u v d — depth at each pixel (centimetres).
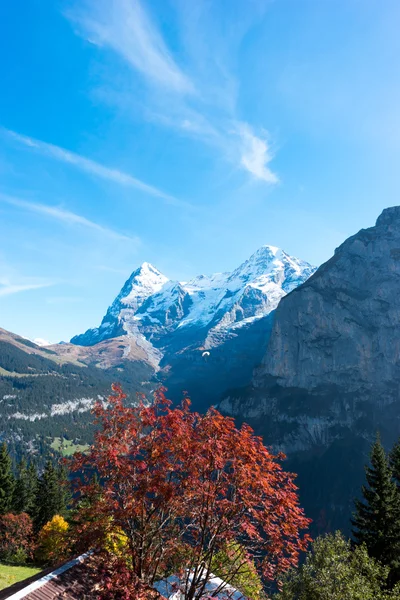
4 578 3238
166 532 1703
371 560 2242
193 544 1747
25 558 5209
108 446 1614
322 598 1959
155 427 1625
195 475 1566
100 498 1662
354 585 1945
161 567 1733
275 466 1656
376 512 3562
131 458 1595
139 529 1664
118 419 1681
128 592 1389
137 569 1611
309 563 2311
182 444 1539
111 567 1577
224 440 1623
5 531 5459
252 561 1659
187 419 1719
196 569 1633
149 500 1661
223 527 1620
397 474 4075
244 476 1551
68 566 1755
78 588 1619
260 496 1608
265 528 1566
